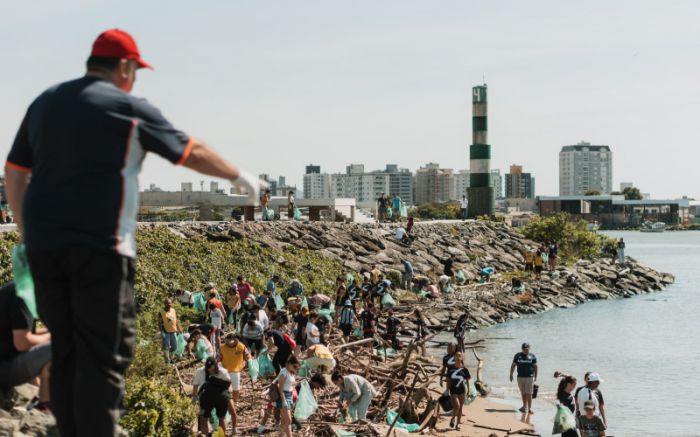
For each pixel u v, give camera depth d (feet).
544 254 220.84
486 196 320.91
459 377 69.82
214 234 146.20
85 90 11.42
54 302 11.70
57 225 11.15
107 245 11.28
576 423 58.65
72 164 11.15
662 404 82.43
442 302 152.66
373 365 81.92
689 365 104.42
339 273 156.15
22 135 12.21
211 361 50.72
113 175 11.28
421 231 216.74
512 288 175.83
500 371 100.32
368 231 191.42
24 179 12.50
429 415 68.95
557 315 161.58
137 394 45.21
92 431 11.60
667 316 158.20
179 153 11.55
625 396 86.33
